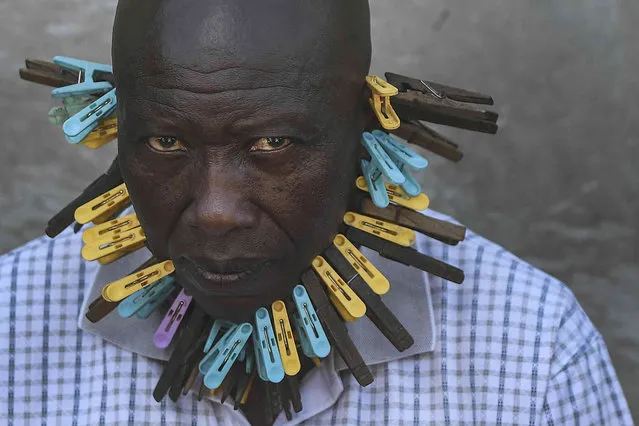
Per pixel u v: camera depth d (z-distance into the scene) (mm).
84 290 1240
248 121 904
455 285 1207
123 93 950
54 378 1209
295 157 938
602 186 2789
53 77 1094
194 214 937
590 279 2672
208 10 901
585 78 2893
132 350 1174
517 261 1238
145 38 918
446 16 2932
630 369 2449
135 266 1221
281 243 965
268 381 1099
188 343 1073
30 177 2764
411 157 1014
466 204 2771
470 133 2826
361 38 985
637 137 2836
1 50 2863
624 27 2922
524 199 2785
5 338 1223
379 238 1057
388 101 1000
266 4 907
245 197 932
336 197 986
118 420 1164
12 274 1253
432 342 1163
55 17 2920
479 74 2885
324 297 1029
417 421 1161
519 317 1179
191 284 1005
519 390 1154
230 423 1148
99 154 2811
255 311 1025
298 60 912
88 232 1067
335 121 953
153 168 956
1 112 2820
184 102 903
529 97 2873
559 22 2941
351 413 1149
